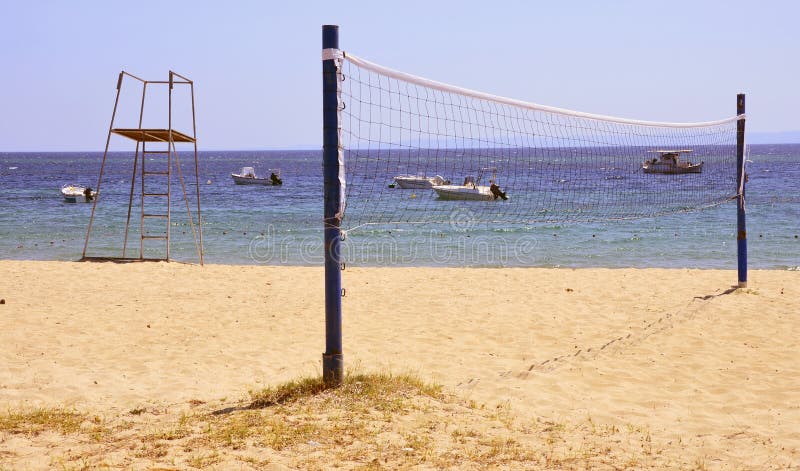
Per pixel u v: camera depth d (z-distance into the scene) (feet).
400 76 20.29
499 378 21.67
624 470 14.12
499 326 28.99
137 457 13.98
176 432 15.53
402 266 55.52
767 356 24.17
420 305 33.42
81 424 16.26
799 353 24.44
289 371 22.03
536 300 34.50
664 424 17.39
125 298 34.32
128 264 46.75
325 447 14.65
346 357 23.97
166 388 19.86
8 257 61.11
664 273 43.65
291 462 13.76
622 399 19.62
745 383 21.03
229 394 19.20
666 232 78.28
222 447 14.57
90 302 33.17
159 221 94.99
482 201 105.29
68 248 67.41
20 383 20.17
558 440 15.93
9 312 30.35
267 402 17.95
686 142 38.47
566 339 26.89
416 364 23.17
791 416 17.94
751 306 32.19
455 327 28.84
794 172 231.50
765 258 59.52
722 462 14.75
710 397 19.76
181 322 29.27
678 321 29.55
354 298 35.27
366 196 118.32
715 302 33.19
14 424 16.16
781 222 87.76
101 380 20.63
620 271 44.98
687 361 23.67
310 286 38.75
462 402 18.63
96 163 461.78
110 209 114.21
